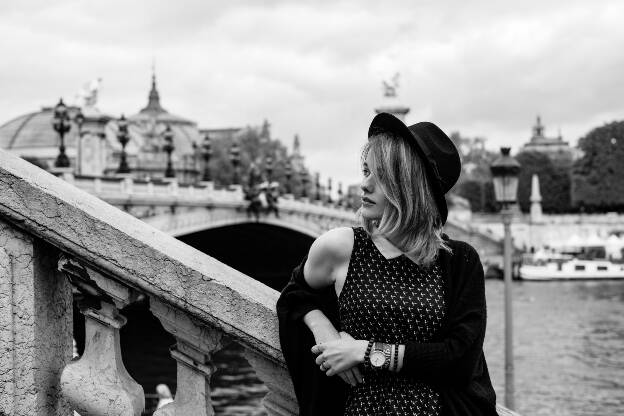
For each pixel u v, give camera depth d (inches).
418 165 144.3
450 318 144.1
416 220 143.4
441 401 143.8
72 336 166.7
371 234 148.5
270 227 2399.1
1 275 155.7
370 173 147.4
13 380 156.6
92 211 153.6
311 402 146.7
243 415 1148.5
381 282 143.9
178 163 4655.5
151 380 1306.6
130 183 1705.2
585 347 1921.8
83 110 2303.2
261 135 5738.2
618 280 4222.4
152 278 151.0
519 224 5206.7
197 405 154.6
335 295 151.3
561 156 7357.3
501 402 1326.3
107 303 157.3
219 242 2628.0
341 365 140.9
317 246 147.3
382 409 141.8
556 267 4229.8
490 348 1911.9
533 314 2637.8
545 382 1499.8
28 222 152.9
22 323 156.4
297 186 5196.9
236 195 2186.3
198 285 150.1
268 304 150.0
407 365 140.1
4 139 4439.0
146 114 5880.9
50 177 160.6
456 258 147.7
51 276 160.9
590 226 5270.7
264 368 155.5
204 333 153.0
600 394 1396.4
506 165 832.3
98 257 151.9
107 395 155.3
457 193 6092.5
